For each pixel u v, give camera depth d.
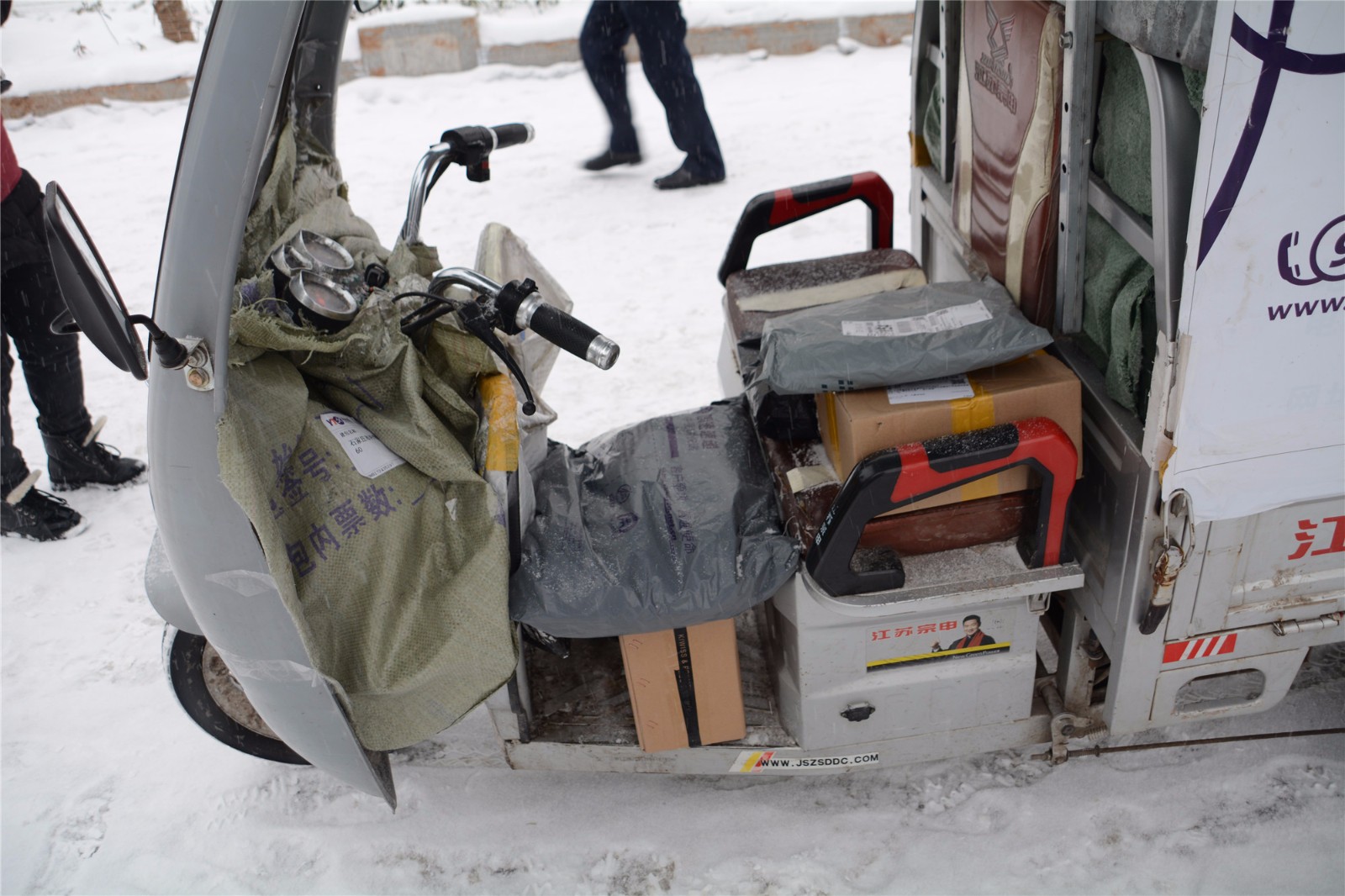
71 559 3.29
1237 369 1.54
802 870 2.05
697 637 1.93
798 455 2.03
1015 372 1.85
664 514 1.96
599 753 2.13
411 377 1.75
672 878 2.07
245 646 1.73
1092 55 1.77
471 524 1.75
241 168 1.43
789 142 6.26
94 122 7.47
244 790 2.39
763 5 7.92
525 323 1.67
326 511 1.68
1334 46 1.31
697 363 4.02
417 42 7.67
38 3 8.87
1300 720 2.23
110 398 4.18
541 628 1.85
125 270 5.29
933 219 2.70
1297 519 1.74
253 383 1.63
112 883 2.20
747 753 2.10
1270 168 1.39
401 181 6.16
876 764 2.12
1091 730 2.09
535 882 2.10
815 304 2.42
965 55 2.31
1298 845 1.98
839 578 1.83
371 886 2.13
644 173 6.04
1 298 3.15
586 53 5.73
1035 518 1.91
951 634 1.95
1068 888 1.96
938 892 1.98
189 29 8.27
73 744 2.58
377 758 1.89
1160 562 1.71
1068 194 1.90
